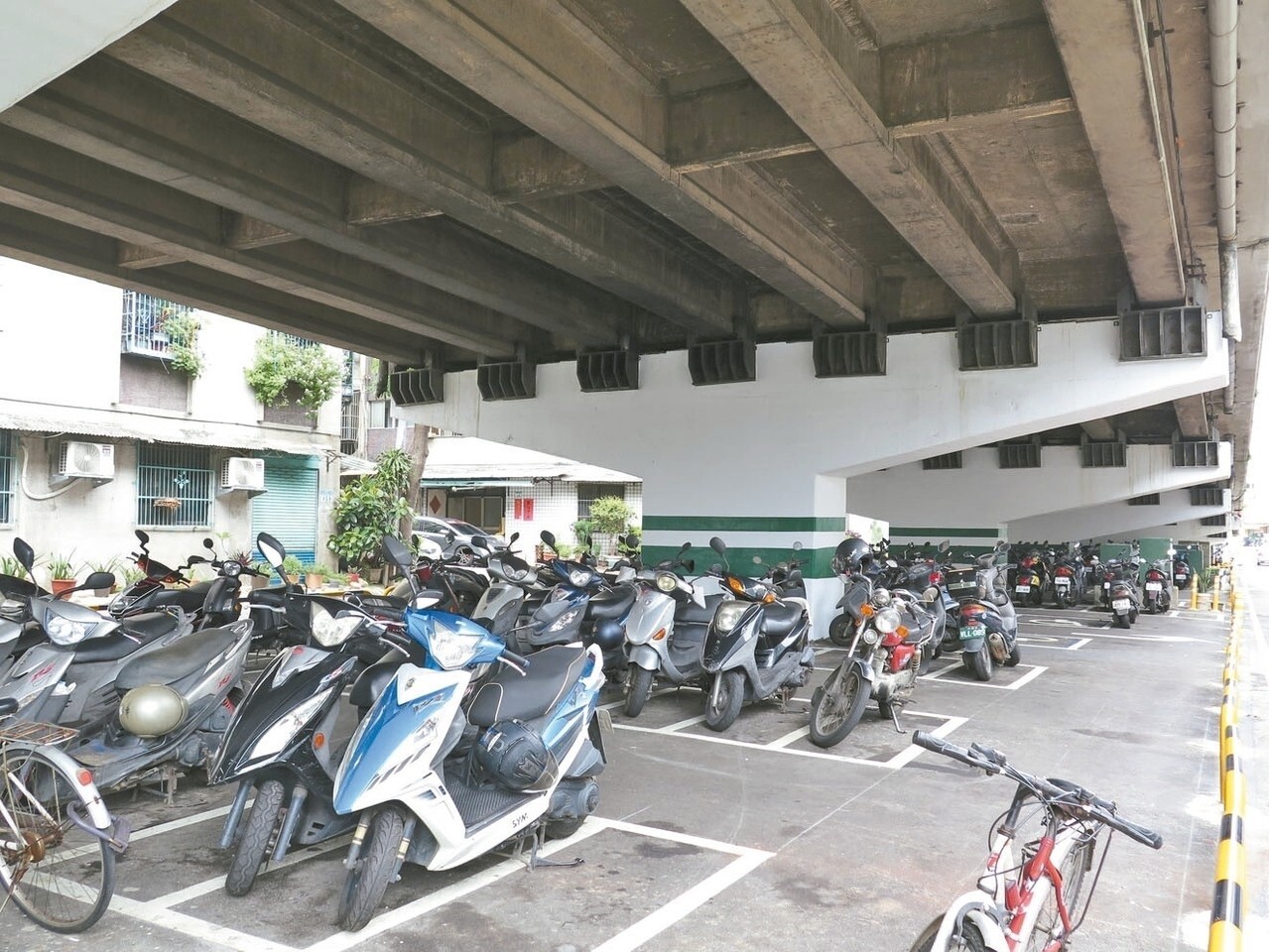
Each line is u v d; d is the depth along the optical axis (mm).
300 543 18234
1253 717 7766
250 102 5316
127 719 4242
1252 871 4355
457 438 28078
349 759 3533
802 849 4477
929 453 11266
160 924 3557
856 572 8219
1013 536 26828
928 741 2697
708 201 7066
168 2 2826
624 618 7531
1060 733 7055
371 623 3736
